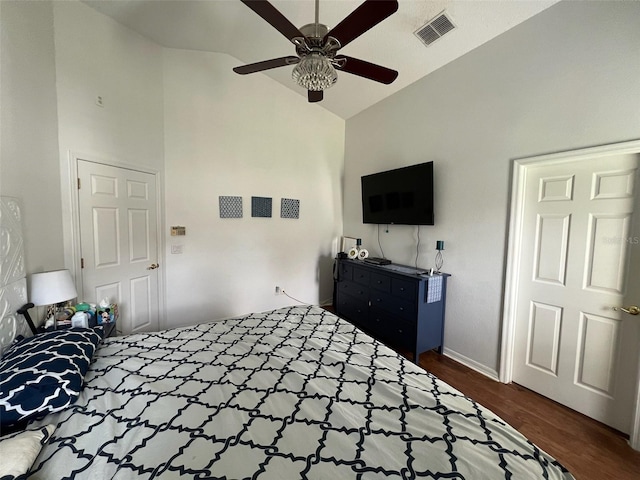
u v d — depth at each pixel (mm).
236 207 3541
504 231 2328
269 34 2771
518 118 2193
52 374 1144
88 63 2314
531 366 2244
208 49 3148
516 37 2176
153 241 2990
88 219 2365
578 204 1951
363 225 4016
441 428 1057
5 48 1596
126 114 2650
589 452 1656
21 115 1724
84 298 2348
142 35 2781
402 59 2740
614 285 1811
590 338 1927
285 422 1090
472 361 2596
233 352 1633
